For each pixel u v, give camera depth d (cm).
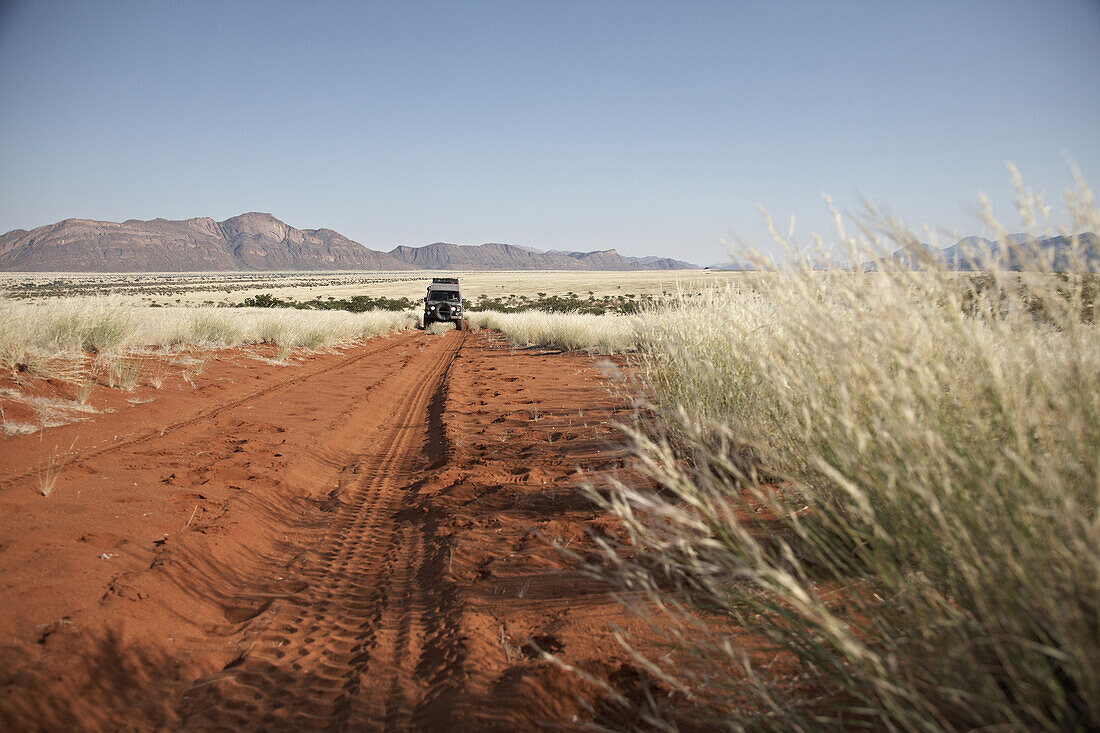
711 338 623
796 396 310
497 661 311
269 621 377
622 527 460
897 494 213
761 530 344
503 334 2980
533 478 627
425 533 521
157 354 1320
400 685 302
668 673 275
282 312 2630
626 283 13900
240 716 279
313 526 563
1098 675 159
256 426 874
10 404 755
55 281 18925
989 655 197
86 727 262
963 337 213
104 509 498
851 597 241
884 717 185
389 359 2044
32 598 339
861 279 238
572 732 250
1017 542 180
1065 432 194
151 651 326
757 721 220
